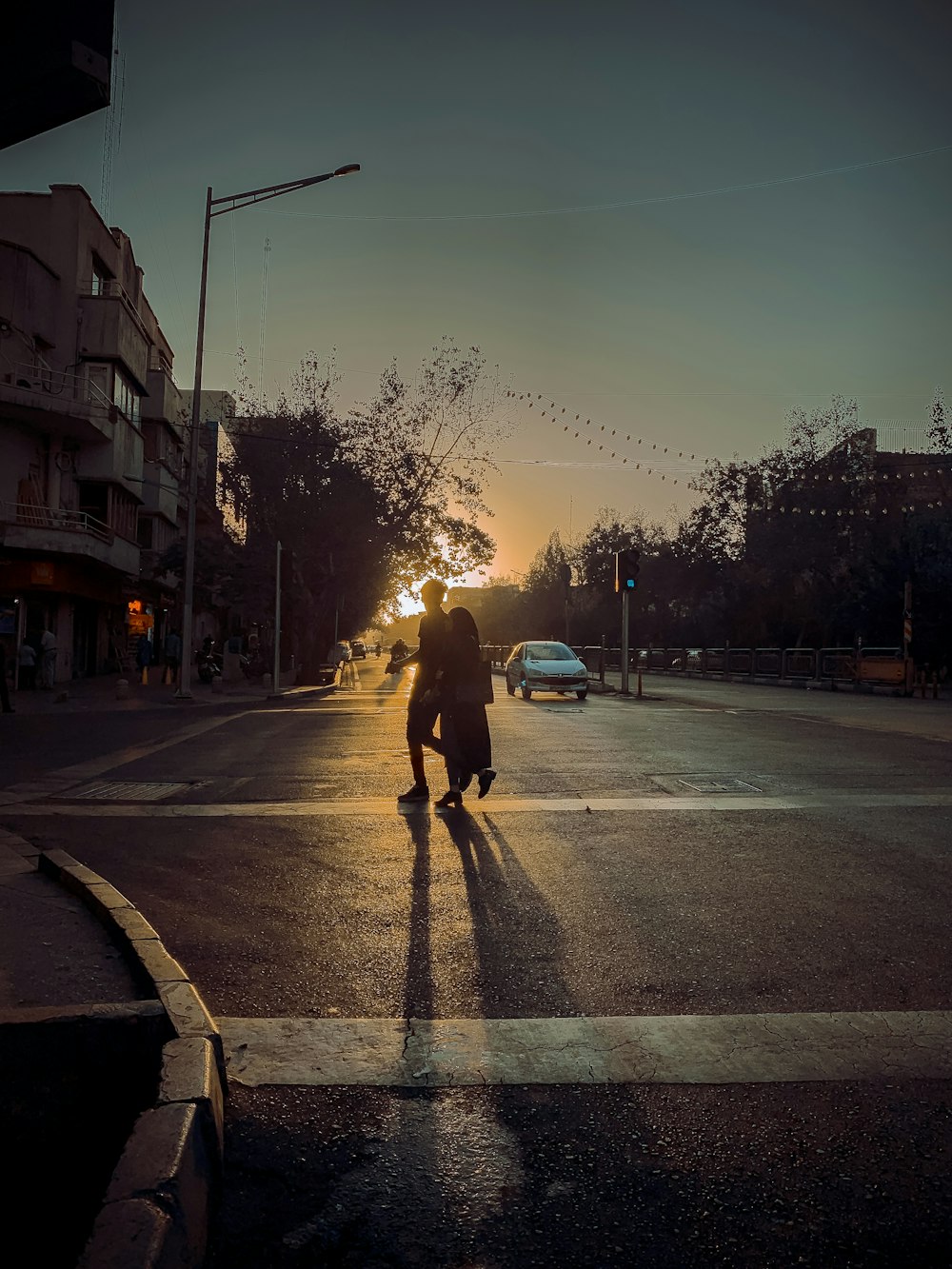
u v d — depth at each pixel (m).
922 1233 2.37
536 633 88.06
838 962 4.29
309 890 5.55
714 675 41.31
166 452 43.72
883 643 35.72
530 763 10.98
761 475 48.97
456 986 4.02
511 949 4.50
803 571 49.53
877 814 7.76
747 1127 2.87
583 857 6.37
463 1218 2.43
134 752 12.52
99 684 31.00
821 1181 2.59
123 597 38.06
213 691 27.73
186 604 23.03
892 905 5.17
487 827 7.38
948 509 37.31
